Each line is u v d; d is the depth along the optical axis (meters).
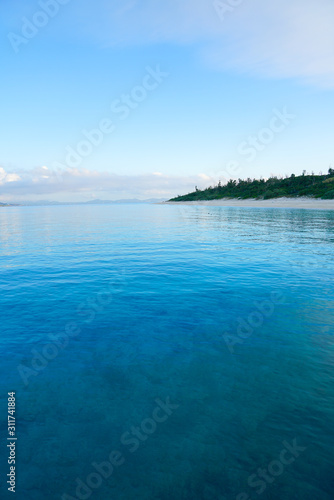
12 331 8.87
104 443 4.67
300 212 70.06
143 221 57.88
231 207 110.94
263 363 7.02
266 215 63.53
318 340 8.16
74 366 6.97
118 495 3.84
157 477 4.09
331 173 122.44
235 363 7.04
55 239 31.08
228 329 8.95
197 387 6.12
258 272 15.81
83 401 5.70
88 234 35.78
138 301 11.45
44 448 4.58
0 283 14.12
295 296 11.84
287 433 4.83
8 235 35.34
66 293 12.53
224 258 19.80
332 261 18.31
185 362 7.11
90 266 17.77
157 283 13.93
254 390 5.99
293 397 5.74
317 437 4.73
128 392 5.98
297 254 20.78
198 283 13.87
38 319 9.78
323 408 5.41
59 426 5.04
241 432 4.86
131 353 7.59
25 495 3.85
